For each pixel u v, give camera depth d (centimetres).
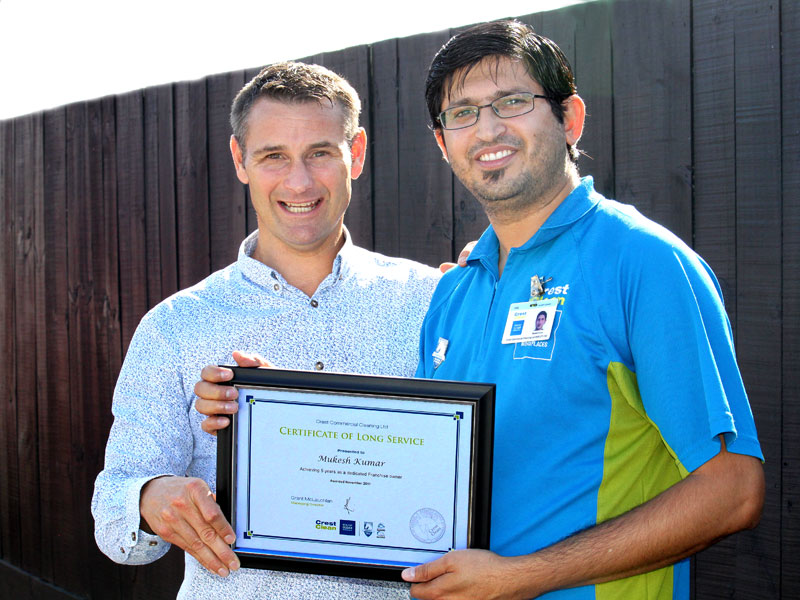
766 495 227
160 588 386
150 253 384
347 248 221
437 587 164
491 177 179
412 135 292
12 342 467
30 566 462
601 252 168
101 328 411
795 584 222
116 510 189
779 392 222
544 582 156
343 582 204
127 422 206
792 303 220
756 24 222
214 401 179
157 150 377
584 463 165
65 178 424
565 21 257
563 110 183
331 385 176
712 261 232
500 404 175
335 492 178
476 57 178
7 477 475
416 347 219
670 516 149
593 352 164
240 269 220
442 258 286
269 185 209
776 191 221
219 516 174
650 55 240
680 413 152
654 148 240
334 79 215
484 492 169
